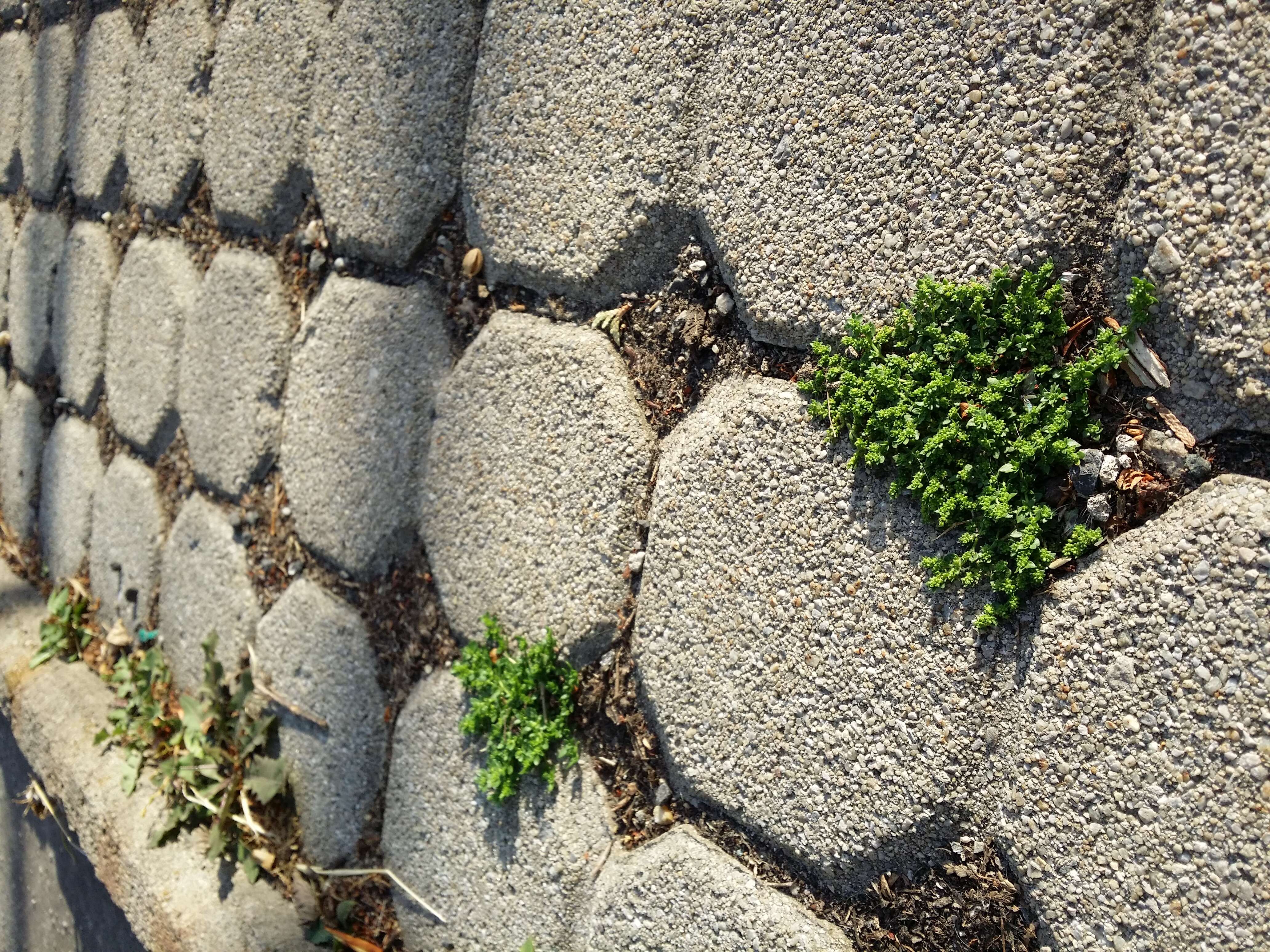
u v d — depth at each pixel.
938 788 0.28
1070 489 0.27
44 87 0.60
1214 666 0.25
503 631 0.37
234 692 0.47
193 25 0.50
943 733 0.28
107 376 0.55
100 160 0.56
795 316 0.31
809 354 0.31
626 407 0.34
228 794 0.45
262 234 0.47
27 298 0.62
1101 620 0.26
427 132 0.40
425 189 0.40
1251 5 0.24
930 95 0.28
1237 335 0.25
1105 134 0.26
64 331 0.59
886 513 0.29
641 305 0.35
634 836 0.34
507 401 0.37
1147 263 0.26
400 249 0.41
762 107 0.31
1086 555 0.27
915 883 0.29
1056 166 0.27
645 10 0.33
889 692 0.29
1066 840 0.26
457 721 0.38
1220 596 0.25
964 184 0.28
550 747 0.36
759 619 0.31
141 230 0.54
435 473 0.39
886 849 0.29
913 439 0.28
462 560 0.38
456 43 0.39
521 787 0.36
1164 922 0.25
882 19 0.29
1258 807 0.24
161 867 0.45
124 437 0.54
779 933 0.31
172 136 0.51
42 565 0.61
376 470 0.41
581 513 0.35
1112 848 0.26
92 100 0.56
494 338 0.37
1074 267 0.27
